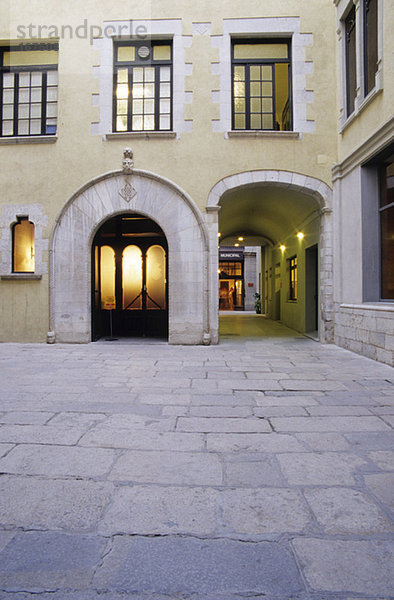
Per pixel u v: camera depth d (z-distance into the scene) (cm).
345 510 229
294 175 920
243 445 326
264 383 544
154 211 927
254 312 2683
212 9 935
